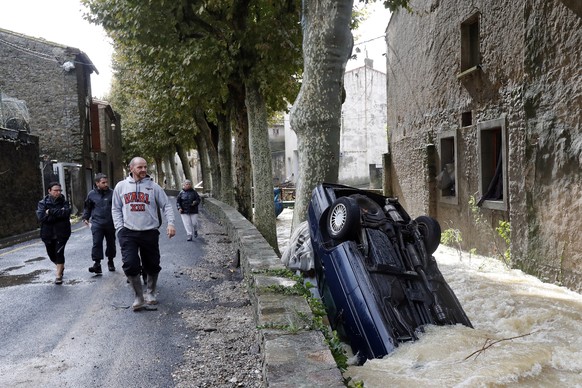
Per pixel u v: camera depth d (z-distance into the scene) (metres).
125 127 43.59
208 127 25.31
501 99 10.00
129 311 6.38
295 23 12.84
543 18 8.34
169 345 5.13
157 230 6.70
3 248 13.34
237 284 7.78
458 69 12.16
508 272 9.15
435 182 14.09
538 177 8.59
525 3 8.80
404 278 5.28
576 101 7.60
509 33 9.53
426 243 5.74
